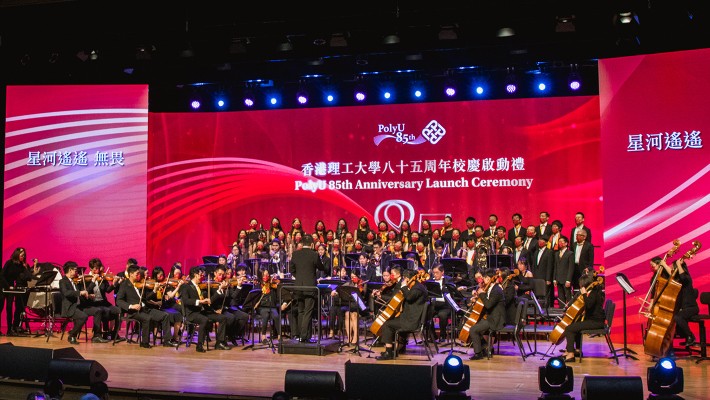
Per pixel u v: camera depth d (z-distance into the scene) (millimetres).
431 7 12977
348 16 13289
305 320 11117
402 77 15492
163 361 10312
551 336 10297
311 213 16312
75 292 12164
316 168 16328
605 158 12148
